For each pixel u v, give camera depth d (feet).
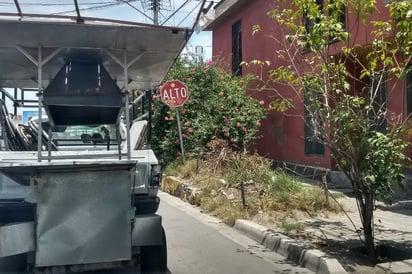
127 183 17.66
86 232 17.24
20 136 25.89
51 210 16.98
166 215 36.55
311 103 23.40
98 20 17.85
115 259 17.54
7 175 17.81
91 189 17.33
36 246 16.89
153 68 23.11
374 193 21.71
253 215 32.09
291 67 28.27
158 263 20.24
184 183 45.52
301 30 23.13
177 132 54.80
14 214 18.51
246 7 63.31
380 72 23.57
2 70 22.00
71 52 19.89
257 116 53.57
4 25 17.08
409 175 35.99
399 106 34.53
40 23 17.21
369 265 21.45
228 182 39.17
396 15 21.83
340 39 22.25
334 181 42.37
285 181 35.24
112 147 26.18
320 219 30.63
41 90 18.67
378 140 21.22
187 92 49.08
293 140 51.13
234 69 67.87
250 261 23.91
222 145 47.98
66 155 20.53
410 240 24.39
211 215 36.11
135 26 18.08
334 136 22.27
